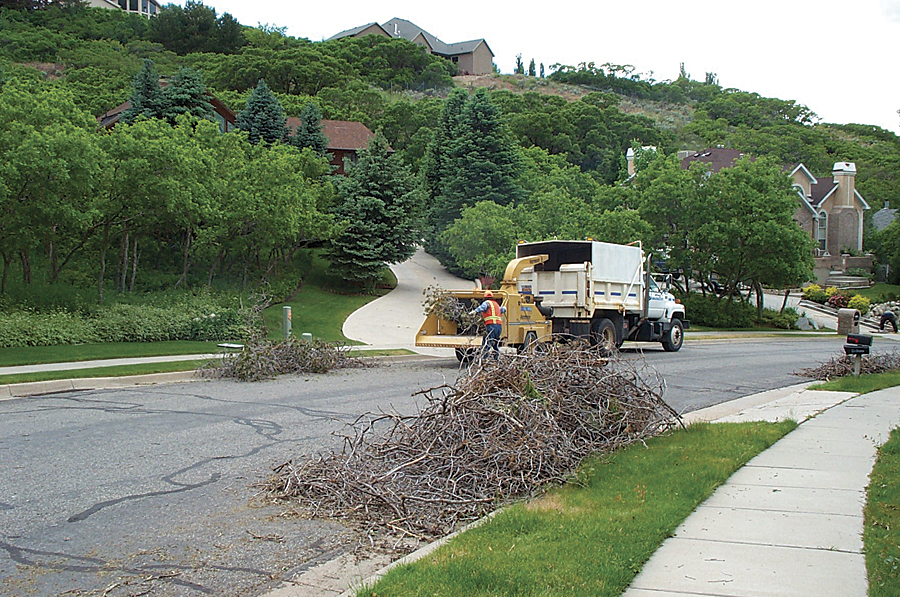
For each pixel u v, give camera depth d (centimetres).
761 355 2383
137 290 2906
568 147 7969
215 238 2877
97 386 1476
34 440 945
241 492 719
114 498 694
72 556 546
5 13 10075
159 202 2408
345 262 3544
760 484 739
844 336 3556
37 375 1463
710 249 3744
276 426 1052
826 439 968
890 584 475
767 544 561
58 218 2136
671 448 878
